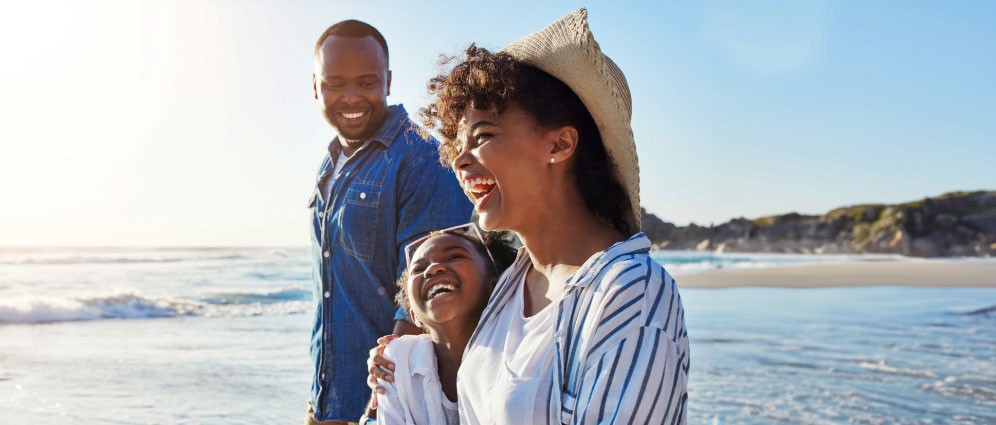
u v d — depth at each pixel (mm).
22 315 11695
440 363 2170
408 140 3199
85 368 7805
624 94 1741
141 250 39000
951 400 6465
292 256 30172
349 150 3367
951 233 63938
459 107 1729
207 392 6750
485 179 1710
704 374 7484
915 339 9617
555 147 1675
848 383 7070
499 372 1614
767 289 17359
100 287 18109
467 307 2107
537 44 1686
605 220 1737
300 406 6312
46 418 5938
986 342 9305
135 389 6863
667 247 62250
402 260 3115
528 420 1486
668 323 1448
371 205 3145
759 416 5965
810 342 9352
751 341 9461
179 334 10180
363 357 3178
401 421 2100
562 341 1511
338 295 3217
